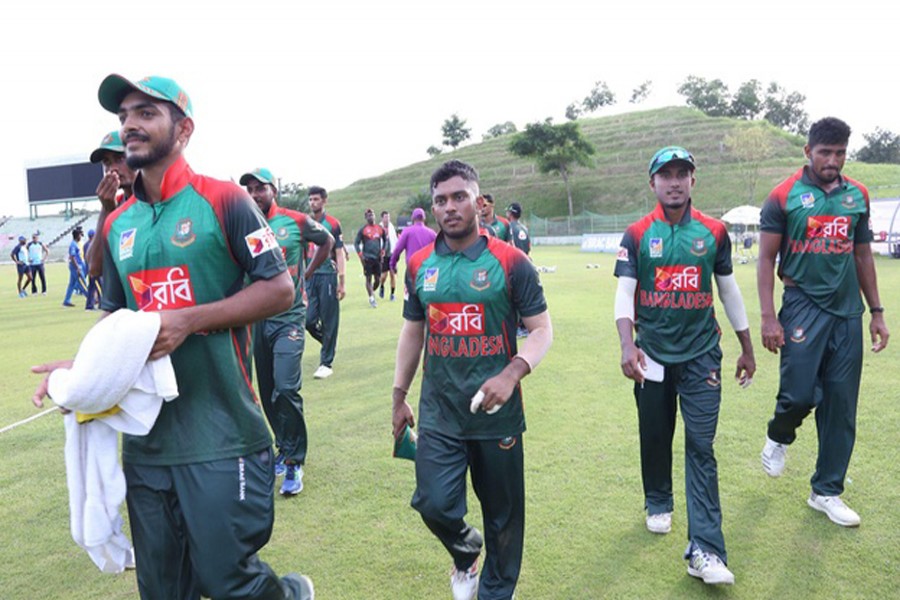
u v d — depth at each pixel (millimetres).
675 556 3350
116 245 2355
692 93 92125
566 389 6504
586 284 16531
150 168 2283
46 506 4230
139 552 2320
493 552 2871
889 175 47031
